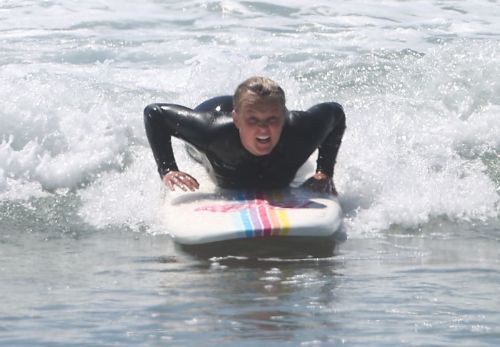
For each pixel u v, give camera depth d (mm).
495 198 26109
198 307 17312
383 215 24625
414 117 30781
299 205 23688
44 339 15406
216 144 23594
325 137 24516
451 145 29000
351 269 20438
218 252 22000
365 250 22234
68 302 17750
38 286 19047
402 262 21125
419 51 40469
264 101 22438
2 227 24469
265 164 23922
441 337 15422
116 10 48469
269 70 36094
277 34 44125
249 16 47750
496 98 32625
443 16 49281
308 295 18188
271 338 15383
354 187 25812
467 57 34000
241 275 19922
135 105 31906
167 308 17266
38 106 28922
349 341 15227
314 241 22953
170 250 22281
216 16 47719
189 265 20859
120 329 15930
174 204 24219
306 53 40250
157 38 43188
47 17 46938
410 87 34000
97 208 25531
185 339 15367
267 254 21781
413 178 26453
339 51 40875
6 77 34125
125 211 25156
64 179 27031
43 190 26672
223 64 35875
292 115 23984
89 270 20469
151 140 24734
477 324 16125
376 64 36594
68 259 21516
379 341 15219
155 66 38625
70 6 48844
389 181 26094
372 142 28422
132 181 26859
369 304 17484
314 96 33312
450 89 32906
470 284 19047
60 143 28141
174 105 24469
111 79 36000
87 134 28422
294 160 24047
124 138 28547
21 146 28188
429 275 19859
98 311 17062
